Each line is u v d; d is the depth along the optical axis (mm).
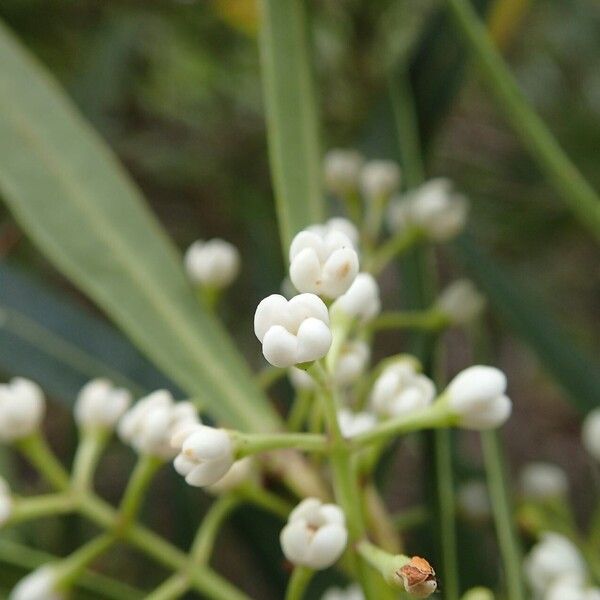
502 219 161
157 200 176
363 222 111
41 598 90
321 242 78
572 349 113
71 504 92
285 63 96
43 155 99
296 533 78
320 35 144
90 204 99
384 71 143
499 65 96
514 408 220
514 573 89
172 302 97
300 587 79
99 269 98
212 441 76
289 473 91
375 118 113
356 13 141
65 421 170
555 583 91
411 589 72
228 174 163
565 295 193
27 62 101
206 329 97
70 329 106
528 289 115
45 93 100
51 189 99
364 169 108
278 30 97
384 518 88
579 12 179
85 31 153
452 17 100
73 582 91
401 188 110
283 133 95
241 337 178
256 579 167
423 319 103
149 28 160
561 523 102
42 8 150
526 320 113
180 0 156
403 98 113
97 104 142
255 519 114
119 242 99
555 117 172
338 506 81
